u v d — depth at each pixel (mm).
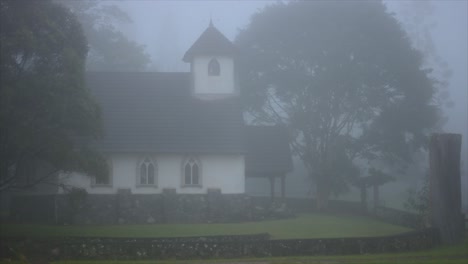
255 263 22453
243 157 44531
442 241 28125
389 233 34156
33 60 30172
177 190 43500
